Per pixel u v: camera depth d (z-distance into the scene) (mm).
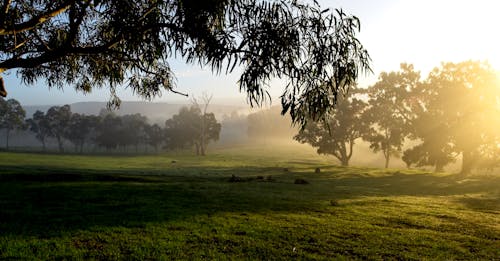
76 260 10141
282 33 5301
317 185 36625
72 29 5906
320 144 79188
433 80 64125
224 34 5520
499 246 13281
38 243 11531
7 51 6984
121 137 150750
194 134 138125
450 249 12602
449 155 62188
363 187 38875
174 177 38406
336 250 12148
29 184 25312
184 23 5711
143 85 8383
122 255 10789
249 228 14570
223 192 25297
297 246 12422
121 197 21188
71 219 15133
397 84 70250
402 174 56406
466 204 25188
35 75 8578
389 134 79750
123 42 7027
